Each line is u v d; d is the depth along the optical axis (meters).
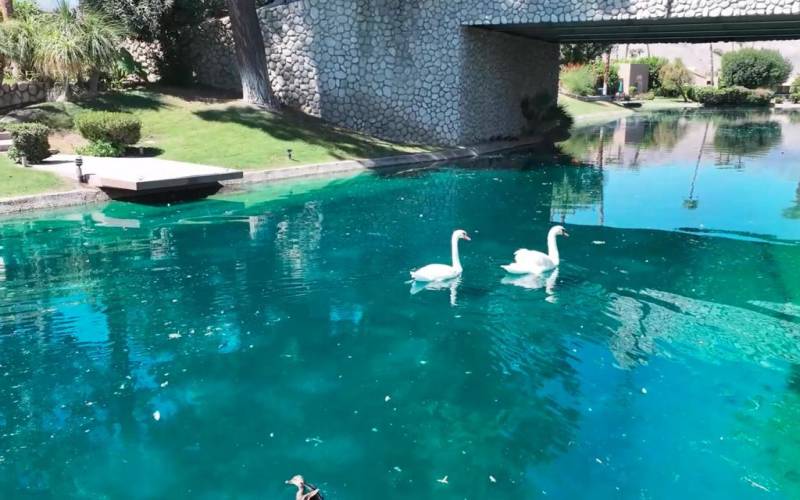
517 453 4.87
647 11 17.30
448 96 20.86
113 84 21.78
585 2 18.05
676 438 5.07
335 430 5.17
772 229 11.59
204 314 7.55
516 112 26.23
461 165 19.05
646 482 4.55
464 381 5.97
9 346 6.70
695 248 10.35
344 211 12.90
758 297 8.10
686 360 6.38
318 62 21.45
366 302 7.93
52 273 9.01
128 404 5.57
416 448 4.93
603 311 7.63
